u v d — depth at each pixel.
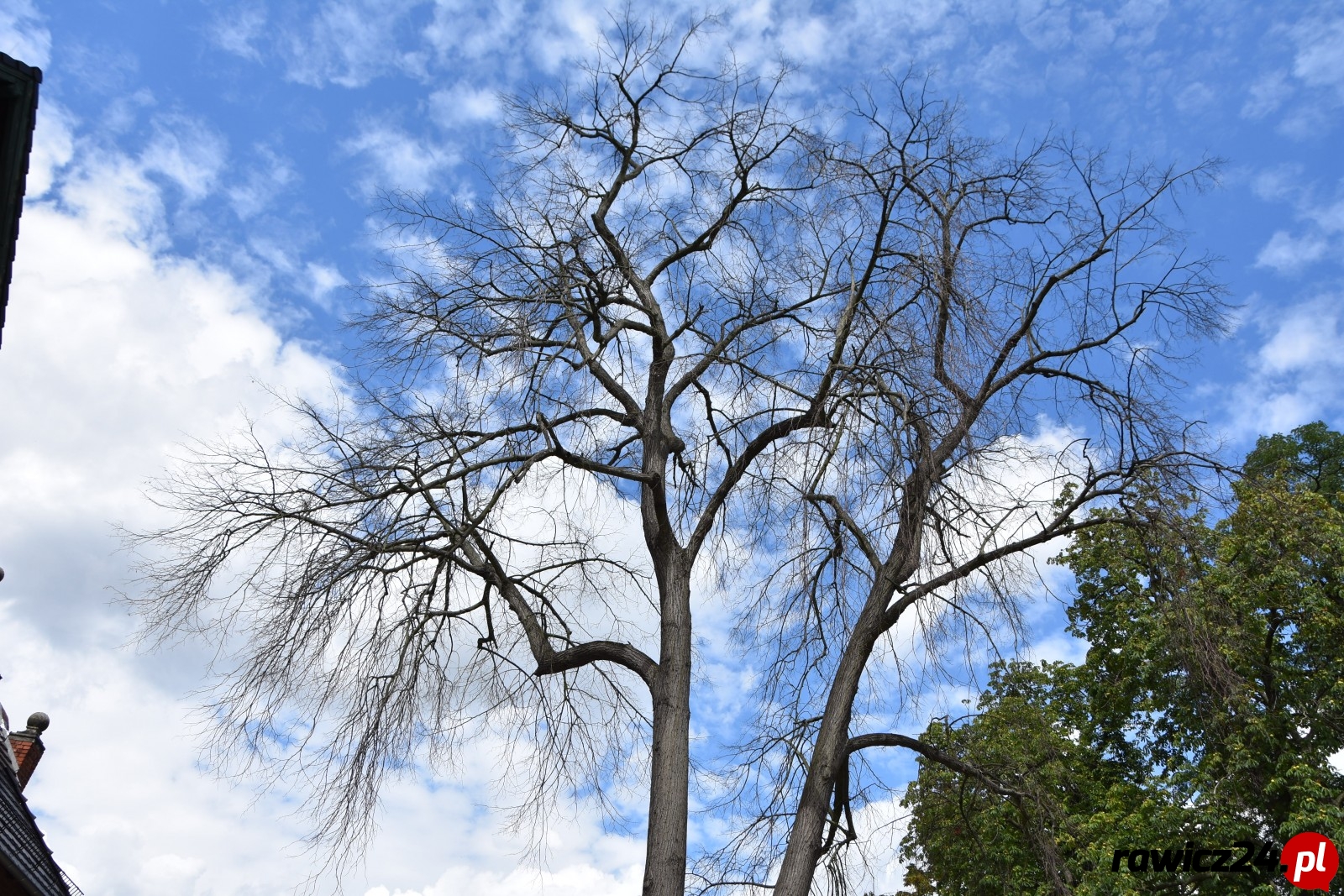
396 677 10.34
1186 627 10.71
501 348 11.02
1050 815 11.64
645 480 11.27
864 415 9.91
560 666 11.14
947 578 10.23
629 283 12.64
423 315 11.21
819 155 11.20
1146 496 10.61
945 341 10.41
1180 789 18.06
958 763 11.09
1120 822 18.12
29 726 15.51
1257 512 17.45
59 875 10.22
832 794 10.70
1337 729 17.48
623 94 12.86
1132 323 10.92
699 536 11.68
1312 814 16.45
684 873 10.01
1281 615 18.11
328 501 10.41
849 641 10.84
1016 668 11.09
